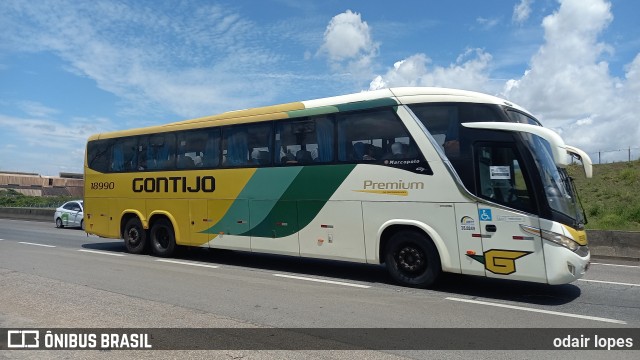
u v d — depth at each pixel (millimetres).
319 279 9328
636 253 12734
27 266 10797
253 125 10680
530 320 6480
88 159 14258
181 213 11883
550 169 7766
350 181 9086
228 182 10969
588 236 13547
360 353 5102
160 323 6180
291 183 9906
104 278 9320
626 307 7262
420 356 5031
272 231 10172
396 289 8391
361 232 8930
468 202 7879
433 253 8250
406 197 8445
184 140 12000
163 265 11094
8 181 70062
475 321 6395
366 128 8992
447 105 8242
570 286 8828
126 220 13344
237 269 10562
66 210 24578
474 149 7926
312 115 9719
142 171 12852
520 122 8320
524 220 7449
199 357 4957
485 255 7719
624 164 31750
